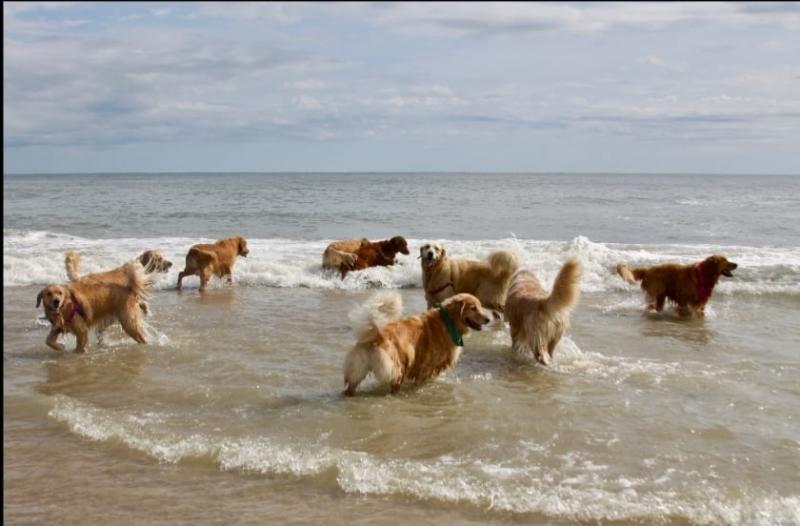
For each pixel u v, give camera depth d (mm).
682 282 11406
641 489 5070
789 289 13023
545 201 41719
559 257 15773
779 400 7078
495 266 10758
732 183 105500
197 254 13734
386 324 7426
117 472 5379
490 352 9133
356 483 5105
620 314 11570
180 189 65688
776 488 5121
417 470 5316
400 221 27688
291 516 4660
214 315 11305
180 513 4703
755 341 9648
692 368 8258
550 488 5047
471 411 6812
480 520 4621
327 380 7824
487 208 35094
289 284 14391
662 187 77062
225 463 5488
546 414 6703
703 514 4652
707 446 5898
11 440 6008
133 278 9336
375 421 6539
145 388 7492
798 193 55938
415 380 7730
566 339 9578
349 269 14914
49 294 8688
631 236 22750
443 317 7848
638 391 7398
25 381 7777
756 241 21234
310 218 28844
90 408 6723
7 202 39438
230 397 7199
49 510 4746
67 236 21875
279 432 6246
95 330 9195
